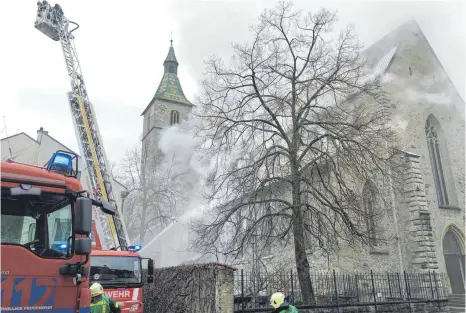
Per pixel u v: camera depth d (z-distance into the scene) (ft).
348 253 71.87
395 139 66.80
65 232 19.63
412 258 77.30
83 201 19.56
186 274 41.01
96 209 59.00
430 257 75.25
